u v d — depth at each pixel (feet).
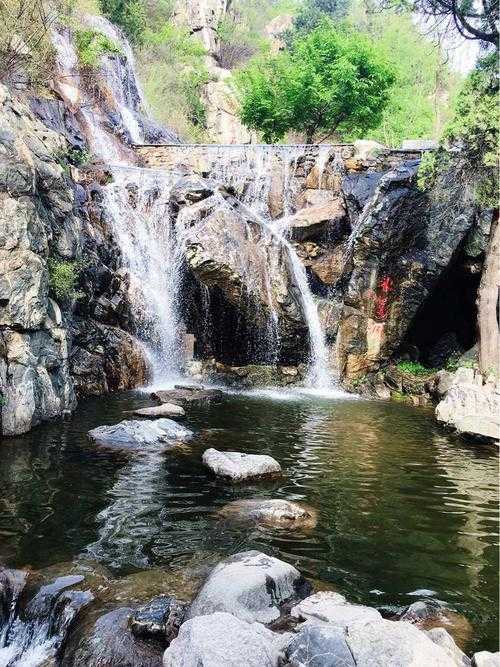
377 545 20.10
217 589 15.10
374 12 52.26
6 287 32.19
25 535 19.76
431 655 11.98
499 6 45.06
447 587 17.39
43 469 26.45
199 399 42.34
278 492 24.97
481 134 45.06
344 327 53.42
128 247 52.37
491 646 14.39
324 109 80.89
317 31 81.82
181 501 23.40
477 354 52.24
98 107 70.33
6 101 38.42
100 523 21.01
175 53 112.16
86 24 77.92
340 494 25.02
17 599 15.92
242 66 131.44
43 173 39.09
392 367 53.78
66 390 37.06
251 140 112.37
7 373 31.89
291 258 54.39
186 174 58.29
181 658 11.82
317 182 61.52
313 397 47.88
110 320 46.80
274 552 19.30
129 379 46.06
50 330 36.09
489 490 25.90
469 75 46.14
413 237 51.47
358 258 52.75
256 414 39.73
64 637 14.74
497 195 45.93
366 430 36.81
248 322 51.42
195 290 52.60
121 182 54.75
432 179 50.29
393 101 108.37
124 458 28.50
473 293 55.47
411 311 52.54
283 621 14.58
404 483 26.68
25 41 51.55
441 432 36.94
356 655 12.07
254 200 61.98
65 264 38.65
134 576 16.94
